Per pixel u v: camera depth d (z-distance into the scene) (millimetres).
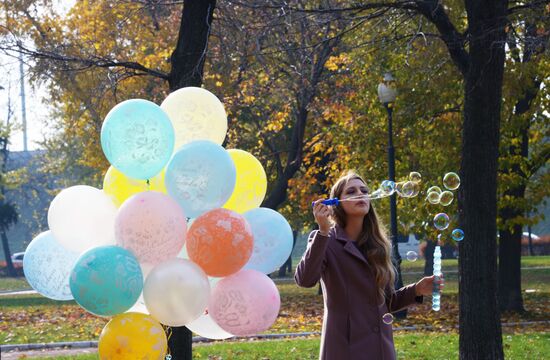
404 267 43969
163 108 5902
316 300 23703
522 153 19141
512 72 17062
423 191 18812
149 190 5566
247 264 5660
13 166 55719
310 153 21875
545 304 21125
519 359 11117
